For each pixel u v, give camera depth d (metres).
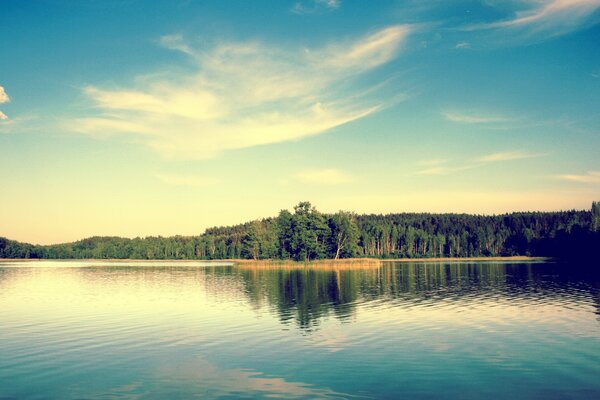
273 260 138.00
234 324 31.72
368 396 17.14
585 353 23.08
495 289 53.88
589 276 74.56
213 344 25.70
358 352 23.53
